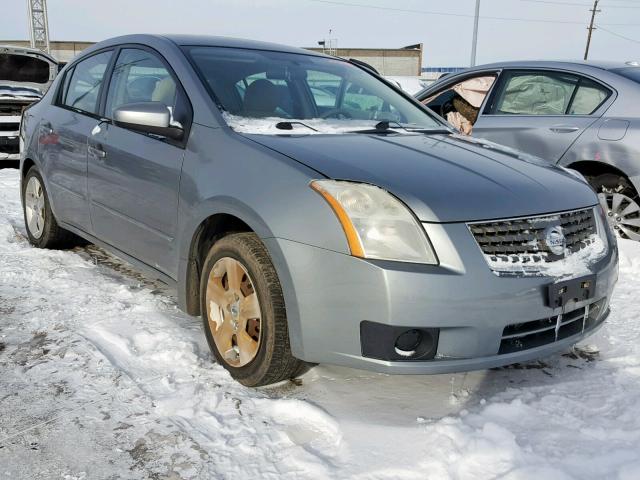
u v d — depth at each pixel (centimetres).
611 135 488
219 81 333
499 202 251
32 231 490
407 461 222
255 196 262
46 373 282
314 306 245
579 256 267
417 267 233
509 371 297
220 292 287
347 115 362
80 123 409
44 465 220
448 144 321
